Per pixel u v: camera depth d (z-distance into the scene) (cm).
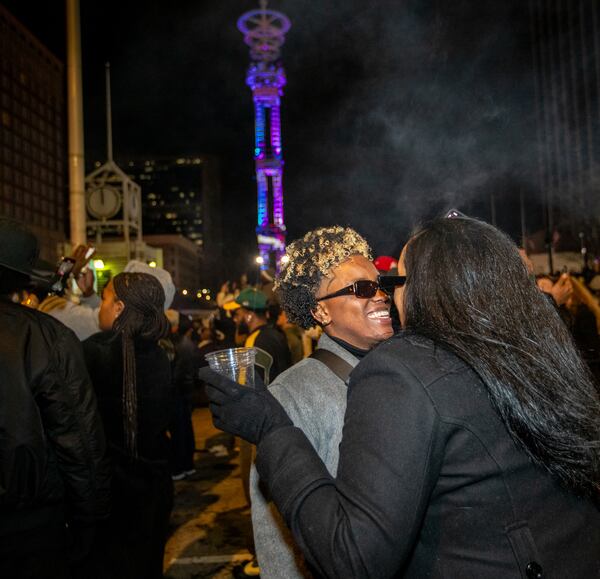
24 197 7538
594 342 366
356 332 164
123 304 278
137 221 1888
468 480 99
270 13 8206
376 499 94
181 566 385
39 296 344
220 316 923
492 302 112
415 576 103
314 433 152
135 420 255
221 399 118
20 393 185
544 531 101
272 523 150
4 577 181
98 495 206
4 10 7169
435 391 101
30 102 7800
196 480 602
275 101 8331
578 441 103
